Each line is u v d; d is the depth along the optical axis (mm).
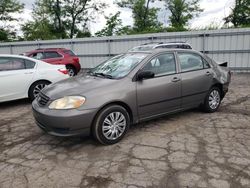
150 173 3186
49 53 11719
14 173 3303
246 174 3107
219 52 13234
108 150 3865
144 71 4301
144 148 3885
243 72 12891
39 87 7000
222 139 4168
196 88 5105
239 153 3654
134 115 4270
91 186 2963
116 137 4082
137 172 3219
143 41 14797
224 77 5738
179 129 4652
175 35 13953
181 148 3852
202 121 5070
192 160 3477
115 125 4047
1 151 3977
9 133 4758
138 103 4254
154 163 3424
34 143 4242
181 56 4992
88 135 3918
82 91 3857
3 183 3078
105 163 3473
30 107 6691
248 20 33156
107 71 4680
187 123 4969
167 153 3699
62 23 38812
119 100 4000
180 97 4855
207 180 3002
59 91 4012
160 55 4680
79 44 16859
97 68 5129
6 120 5594
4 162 3609
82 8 38562
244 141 4070
